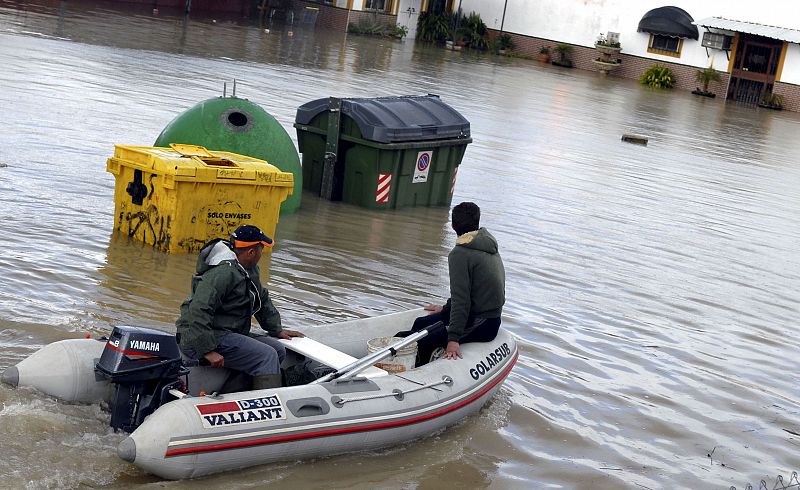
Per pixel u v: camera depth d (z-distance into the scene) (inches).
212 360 230.5
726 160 946.1
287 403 224.8
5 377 230.7
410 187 530.6
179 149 402.9
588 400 300.5
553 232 522.6
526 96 1254.3
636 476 254.1
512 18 2015.3
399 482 230.2
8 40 904.9
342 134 512.4
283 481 219.9
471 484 235.3
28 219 385.7
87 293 316.5
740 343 377.1
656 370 335.3
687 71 1811.0
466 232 273.1
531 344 341.4
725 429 293.4
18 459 205.8
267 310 255.6
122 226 391.5
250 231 239.0
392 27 1915.6
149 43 1105.4
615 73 1898.4
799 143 1197.7
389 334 290.0
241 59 1119.0
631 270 466.0
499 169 697.6
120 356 217.2
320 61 1261.1
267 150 453.4
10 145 501.7
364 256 422.6
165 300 323.6
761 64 1743.4
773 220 662.5
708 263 505.0
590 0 1914.4
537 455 258.2
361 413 235.0
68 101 654.5
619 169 788.6
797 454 281.6
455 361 267.1
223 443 211.9
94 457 212.4
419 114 530.9
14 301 297.1
